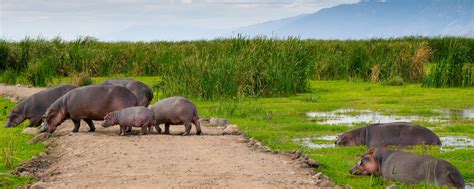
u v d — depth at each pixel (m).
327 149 23.83
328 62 56.44
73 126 29.11
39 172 19.92
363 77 54.44
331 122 31.47
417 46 59.78
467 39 75.38
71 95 26.73
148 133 26.05
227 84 40.16
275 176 18.72
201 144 23.52
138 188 17.12
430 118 32.78
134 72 60.25
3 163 21.08
